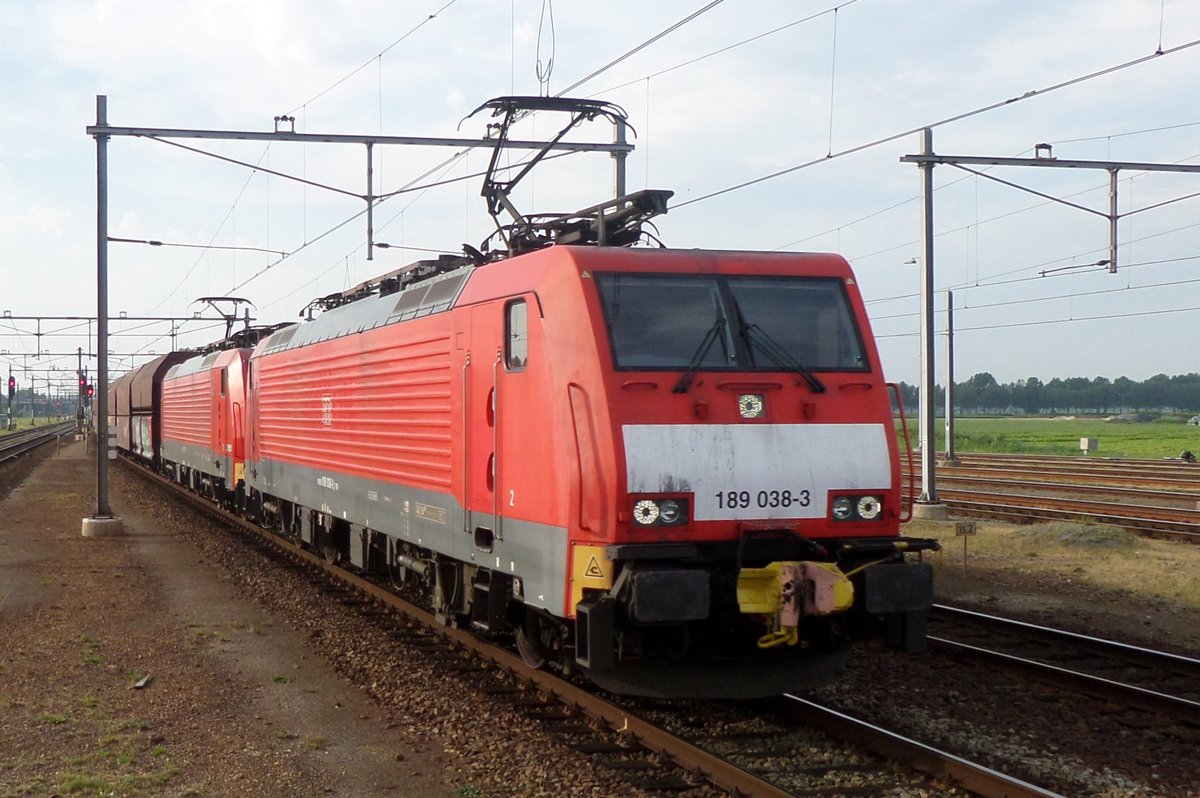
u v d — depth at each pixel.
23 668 10.01
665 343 7.87
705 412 7.66
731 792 6.53
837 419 8.02
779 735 7.77
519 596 8.59
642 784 6.76
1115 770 7.11
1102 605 12.61
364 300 13.82
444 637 11.32
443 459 10.23
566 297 7.95
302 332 16.66
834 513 7.86
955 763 6.73
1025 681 9.23
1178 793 6.70
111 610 12.91
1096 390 167.88
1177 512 20.27
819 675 8.06
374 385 12.54
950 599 13.08
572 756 7.32
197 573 15.82
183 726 8.26
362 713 8.61
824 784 6.79
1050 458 41.03
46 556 17.50
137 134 19.00
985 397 169.50
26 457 50.69
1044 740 7.74
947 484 29.19
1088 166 20.27
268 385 18.61
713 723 8.05
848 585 7.34
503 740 7.73
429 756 7.52
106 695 9.12
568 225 10.04
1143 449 53.16
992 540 17.53
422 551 11.63
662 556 7.32
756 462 7.67
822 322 8.34
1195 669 9.41
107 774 7.14
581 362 7.73
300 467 16.20
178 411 31.08
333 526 15.18
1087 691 8.84
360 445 13.07
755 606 7.37
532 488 8.22
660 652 7.82
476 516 9.41
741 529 7.57
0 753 7.59
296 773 7.18
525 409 8.37
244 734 8.05
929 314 21.44
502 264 9.25
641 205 8.67
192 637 11.41
